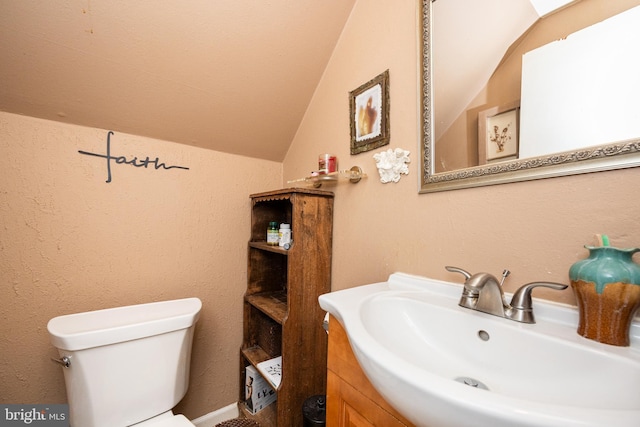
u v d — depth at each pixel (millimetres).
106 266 1083
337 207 1166
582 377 462
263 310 1211
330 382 698
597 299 478
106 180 1075
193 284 1283
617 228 513
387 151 930
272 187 1537
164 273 1209
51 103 942
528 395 496
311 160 1346
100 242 1069
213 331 1339
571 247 566
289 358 1061
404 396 369
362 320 584
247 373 1329
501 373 553
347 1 1082
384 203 965
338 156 1170
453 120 767
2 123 898
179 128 1188
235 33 994
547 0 597
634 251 470
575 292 519
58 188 989
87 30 845
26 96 900
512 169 642
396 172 909
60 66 883
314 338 1127
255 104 1238
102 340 839
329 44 1171
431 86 812
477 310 638
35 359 963
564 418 278
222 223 1364
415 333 686
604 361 445
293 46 1110
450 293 746
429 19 814
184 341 1009
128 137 1121
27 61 842
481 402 303
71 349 801
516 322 577
